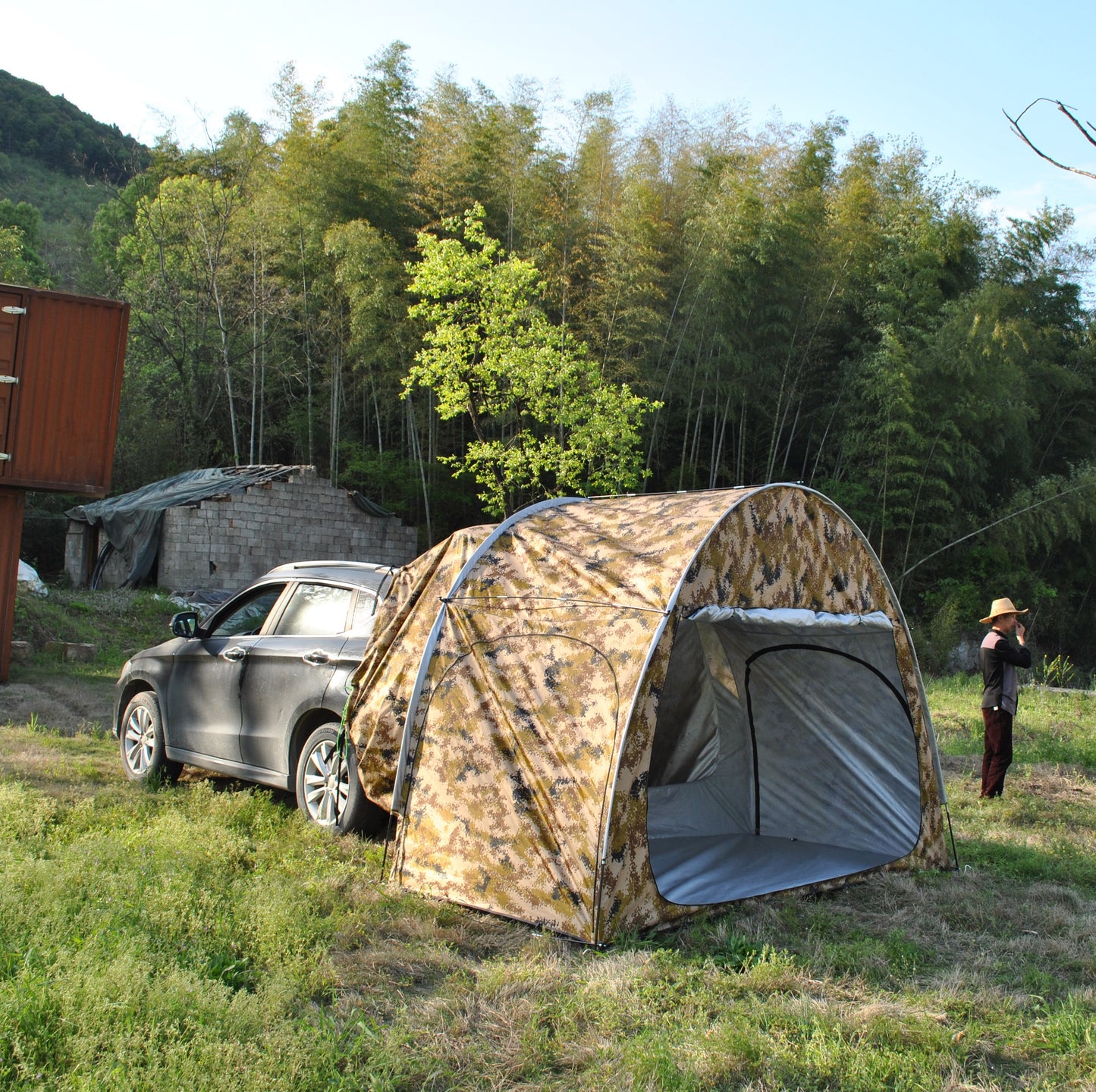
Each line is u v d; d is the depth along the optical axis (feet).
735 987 12.61
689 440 85.25
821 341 78.02
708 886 16.85
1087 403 91.30
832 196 81.30
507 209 74.90
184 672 23.06
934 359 74.54
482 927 14.67
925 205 79.25
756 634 19.33
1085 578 90.12
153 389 96.63
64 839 16.72
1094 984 13.52
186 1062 9.21
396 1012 11.53
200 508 67.41
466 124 77.41
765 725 21.40
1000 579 81.15
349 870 16.52
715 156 75.61
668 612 15.15
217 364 91.20
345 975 12.35
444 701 16.85
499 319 64.28
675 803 21.48
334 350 79.51
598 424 63.10
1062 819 24.17
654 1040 10.73
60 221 175.22
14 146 207.62
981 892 17.80
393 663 17.92
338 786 18.95
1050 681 72.13
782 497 17.62
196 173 102.89
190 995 10.65
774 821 21.56
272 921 13.07
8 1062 9.26
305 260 79.20
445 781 16.39
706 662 21.43
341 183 76.74
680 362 74.84
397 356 75.87
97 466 41.19
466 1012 11.64
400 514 82.43
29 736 27.68
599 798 14.56
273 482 70.64
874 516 78.33
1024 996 12.78
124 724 24.43
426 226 74.23
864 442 78.13
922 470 77.82
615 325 72.02
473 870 15.56
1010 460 84.74
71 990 10.29
